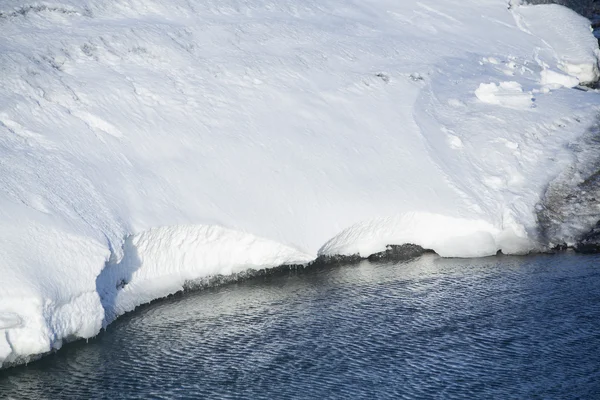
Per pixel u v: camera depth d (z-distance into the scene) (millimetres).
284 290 20812
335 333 18234
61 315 16781
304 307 19703
